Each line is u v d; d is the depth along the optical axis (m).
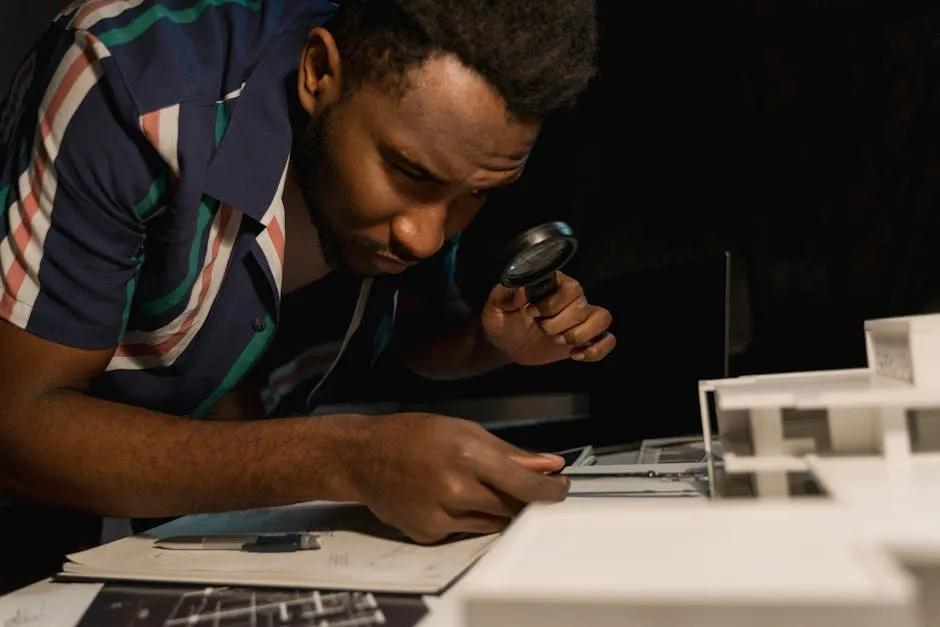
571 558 0.31
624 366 1.15
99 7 0.82
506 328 1.03
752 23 1.94
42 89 0.79
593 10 0.76
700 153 1.97
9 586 0.83
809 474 0.54
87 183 0.73
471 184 0.73
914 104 1.86
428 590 0.49
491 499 0.60
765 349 1.88
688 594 0.27
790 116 1.93
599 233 2.01
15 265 0.73
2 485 0.74
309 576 0.53
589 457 0.95
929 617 0.31
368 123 0.72
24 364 0.73
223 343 0.92
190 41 0.85
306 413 1.21
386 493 0.61
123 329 0.78
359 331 1.15
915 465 0.46
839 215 1.91
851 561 0.29
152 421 0.70
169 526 0.72
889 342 0.58
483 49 0.66
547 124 2.01
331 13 0.92
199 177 0.78
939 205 1.84
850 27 1.89
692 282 1.07
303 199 0.90
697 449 0.96
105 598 0.53
